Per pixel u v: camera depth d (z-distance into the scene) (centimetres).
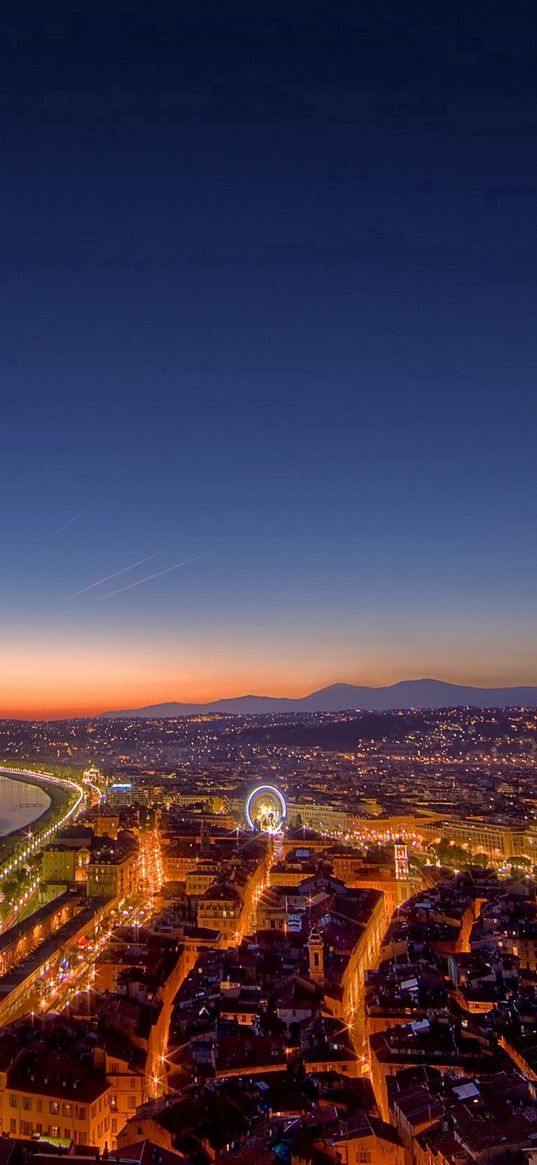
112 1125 16350
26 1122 16012
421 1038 17225
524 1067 15950
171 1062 17762
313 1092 15500
